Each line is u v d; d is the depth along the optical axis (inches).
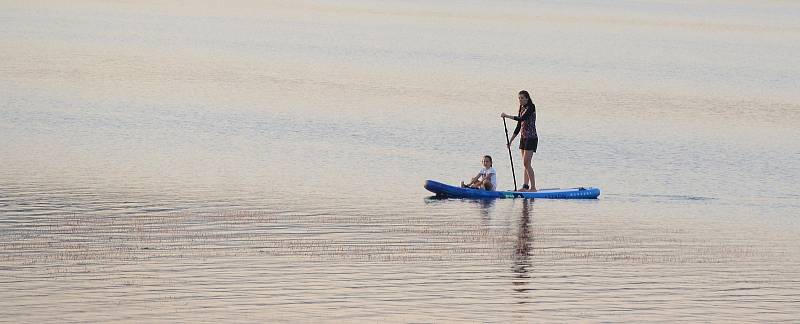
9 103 3720.5
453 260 1706.4
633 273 1653.5
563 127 3609.7
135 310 1402.6
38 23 7701.8
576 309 1453.0
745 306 1483.8
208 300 1453.0
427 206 2186.3
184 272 1593.3
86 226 1907.0
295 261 1674.5
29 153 2751.0
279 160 2765.7
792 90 5073.8
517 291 1535.4
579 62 6279.5
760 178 2716.5
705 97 4677.7
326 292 1504.7
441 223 2005.4
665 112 4099.4
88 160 2674.7
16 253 1688.0
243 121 3481.8
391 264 1669.5
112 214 2023.9
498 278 1603.1
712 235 1968.5
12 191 2230.6
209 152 2864.2
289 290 1510.8
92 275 1563.7
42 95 3973.9
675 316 1430.9
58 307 1405.0
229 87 4505.4
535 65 6023.6
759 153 3134.8
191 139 3088.1
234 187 2364.7
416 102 4188.0
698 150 3166.8
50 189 2263.8
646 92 4832.7
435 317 1403.8
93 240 1793.8
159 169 2578.7
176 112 3661.4
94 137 3063.5
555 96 4581.7
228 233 1872.5
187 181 2423.7
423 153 2977.4
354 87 4648.1
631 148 3186.5
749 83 5349.4
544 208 2201.0
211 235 1852.9
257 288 1517.0
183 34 7426.2
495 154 3014.3
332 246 1785.2
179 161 2704.2
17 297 1446.9
